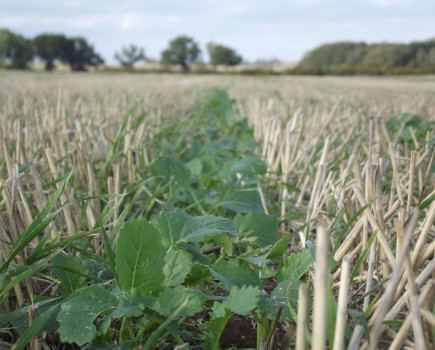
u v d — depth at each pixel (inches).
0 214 63.5
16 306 59.1
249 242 69.8
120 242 45.2
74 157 105.2
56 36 2496.3
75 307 44.1
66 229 75.5
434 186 78.1
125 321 48.1
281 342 50.8
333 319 39.2
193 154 131.6
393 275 35.4
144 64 2748.5
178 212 57.1
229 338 56.3
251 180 99.7
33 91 382.0
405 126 146.6
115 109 183.9
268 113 170.9
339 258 55.9
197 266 54.7
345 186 85.0
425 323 41.6
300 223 90.3
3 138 97.0
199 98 385.1
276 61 2979.8
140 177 106.7
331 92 484.1
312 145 136.5
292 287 47.6
